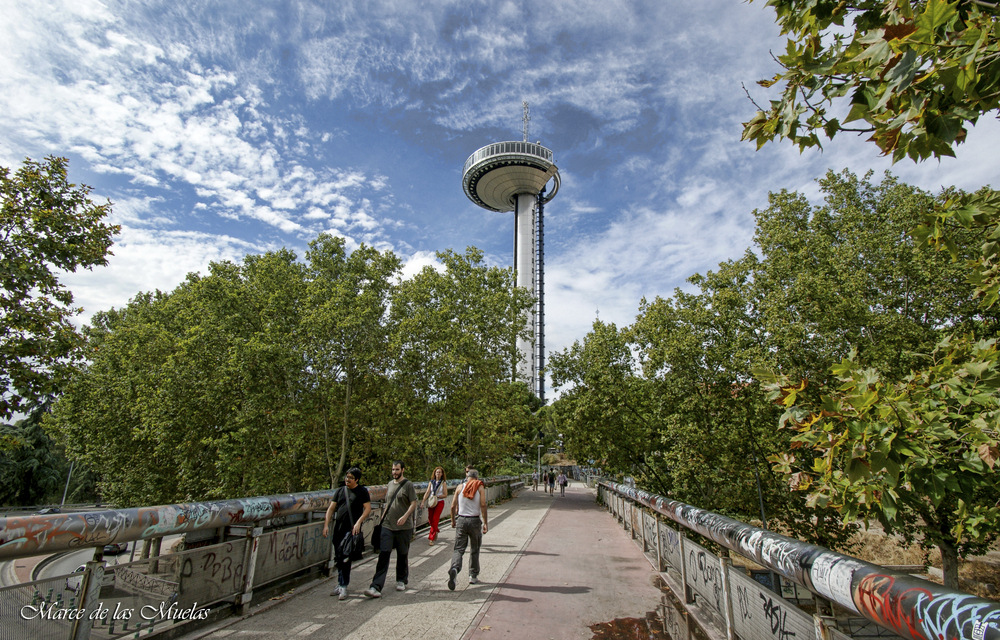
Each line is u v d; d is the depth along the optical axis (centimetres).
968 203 353
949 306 1127
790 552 291
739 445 1185
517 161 10931
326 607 584
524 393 3669
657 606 609
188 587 477
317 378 2280
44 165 1079
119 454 2650
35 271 1010
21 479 4488
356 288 2525
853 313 1057
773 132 340
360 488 646
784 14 344
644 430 1938
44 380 1049
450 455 3491
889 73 249
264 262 2438
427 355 2603
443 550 980
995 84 254
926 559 1353
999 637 140
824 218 1491
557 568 822
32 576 2209
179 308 2886
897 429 310
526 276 10169
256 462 2081
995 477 410
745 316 1218
